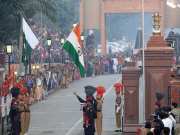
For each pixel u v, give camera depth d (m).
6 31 86.12
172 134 39.44
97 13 171.50
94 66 140.12
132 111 53.81
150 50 51.69
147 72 51.81
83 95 95.06
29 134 58.03
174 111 43.16
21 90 55.06
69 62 124.94
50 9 103.19
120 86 59.31
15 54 91.06
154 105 51.44
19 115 53.94
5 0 83.69
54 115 72.44
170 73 51.75
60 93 99.31
